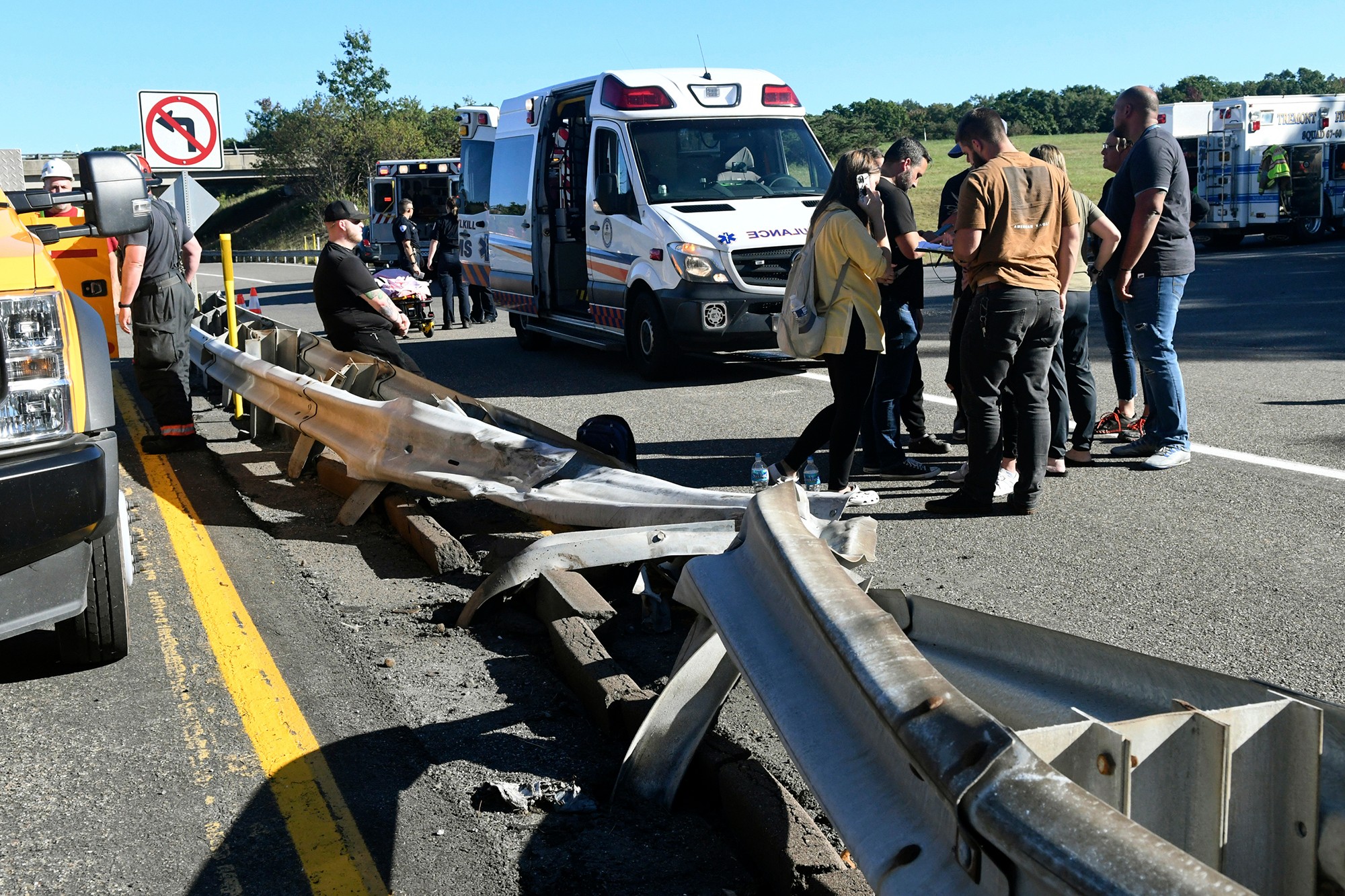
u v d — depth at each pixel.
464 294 16.88
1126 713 2.27
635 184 10.93
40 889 2.78
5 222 3.89
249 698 3.87
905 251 6.43
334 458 7.06
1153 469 6.71
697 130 11.32
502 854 2.90
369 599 4.88
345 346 7.76
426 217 27.55
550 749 3.47
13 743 3.58
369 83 81.56
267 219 77.56
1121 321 7.42
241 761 3.43
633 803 3.11
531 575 4.43
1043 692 2.44
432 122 83.81
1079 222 5.86
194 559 5.48
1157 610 4.50
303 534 5.93
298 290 26.41
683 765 3.09
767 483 6.42
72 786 3.30
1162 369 6.66
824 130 45.72
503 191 13.79
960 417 7.66
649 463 7.32
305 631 4.50
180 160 10.04
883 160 6.82
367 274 7.70
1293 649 4.05
